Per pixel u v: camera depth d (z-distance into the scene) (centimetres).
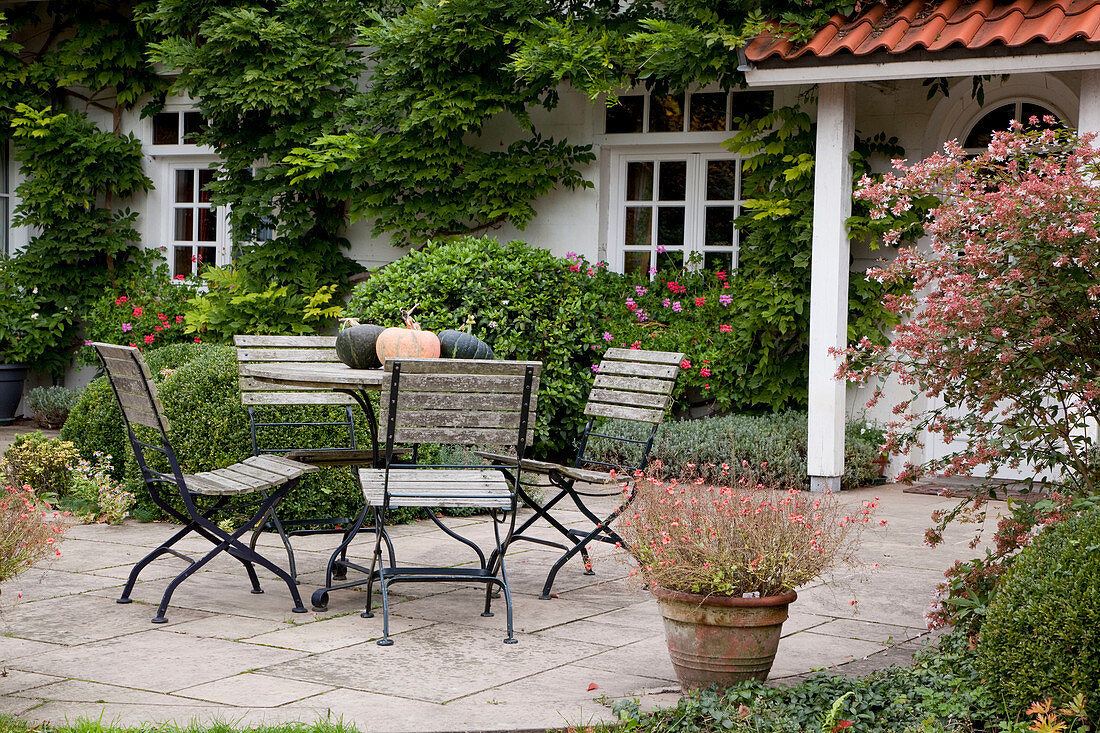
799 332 877
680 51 845
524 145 995
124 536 632
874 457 827
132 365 462
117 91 1199
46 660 397
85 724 318
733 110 954
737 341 887
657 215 996
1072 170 405
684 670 359
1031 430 399
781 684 371
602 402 580
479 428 451
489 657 409
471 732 323
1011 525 409
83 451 764
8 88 1181
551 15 951
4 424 1165
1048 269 402
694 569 348
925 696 332
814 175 832
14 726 322
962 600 379
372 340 557
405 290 866
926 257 446
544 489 813
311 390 586
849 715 329
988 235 413
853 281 847
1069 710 291
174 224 1207
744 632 349
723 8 838
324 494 655
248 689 364
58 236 1162
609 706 350
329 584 497
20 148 1238
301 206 1052
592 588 530
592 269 965
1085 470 411
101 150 1158
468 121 950
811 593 514
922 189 446
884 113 886
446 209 985
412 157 980
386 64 975
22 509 372
